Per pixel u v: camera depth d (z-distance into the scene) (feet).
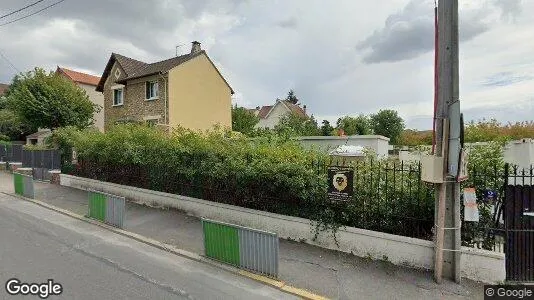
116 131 42.11
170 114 70.69
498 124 47.96
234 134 31.83
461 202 19.90
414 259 19.63
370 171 22.09
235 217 27.53
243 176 26.25
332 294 16.88
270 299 16.42
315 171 23.36
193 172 30.91
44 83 74.38
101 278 17.97
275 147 27.14
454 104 17.47
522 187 18.62
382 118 161.68
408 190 21.12
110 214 28.30
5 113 112.57
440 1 18.29
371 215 21.91
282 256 21.39
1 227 26.86
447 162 17.95
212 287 17.40
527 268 18.43
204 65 79.15
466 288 17.48
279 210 25.68
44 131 104.99
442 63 18.22
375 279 18.42
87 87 109.29
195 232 26.61
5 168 66.54
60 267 19.21
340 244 22.12
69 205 35.86
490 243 19.17
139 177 38.40
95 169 45.27
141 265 20.10
